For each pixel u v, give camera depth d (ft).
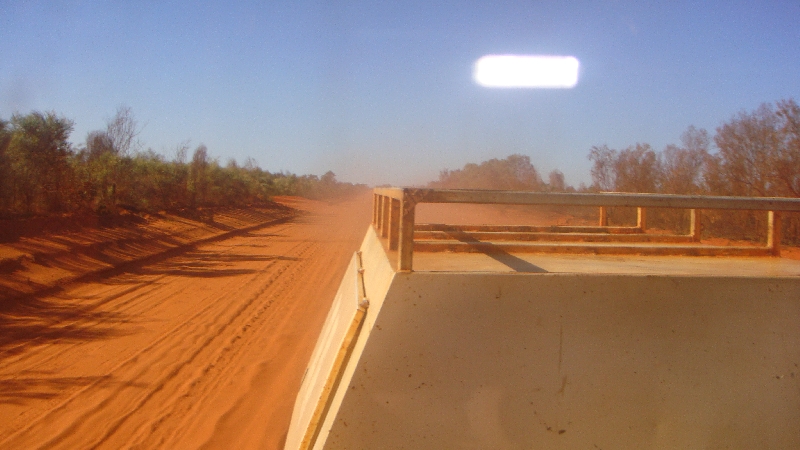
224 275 48.75
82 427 18.84
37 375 23.54
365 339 7.16
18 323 30.89
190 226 79.92
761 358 7.43
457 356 7.11
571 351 7.24
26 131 58.54
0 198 52.44
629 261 9.99
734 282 7.52
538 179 130.52
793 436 7.33
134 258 53.47
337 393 7.48
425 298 7.17
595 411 7.19
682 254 11.13
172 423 19.17
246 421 19.25
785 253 13.75
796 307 7.54
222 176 120.88
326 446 6.86
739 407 7.32
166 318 33.45
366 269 11.21
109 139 81.25
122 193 75.51
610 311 7.34
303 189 240.53
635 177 74.84
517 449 7.07
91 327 31.01
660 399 7.27
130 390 22.18
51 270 42.14
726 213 48.73
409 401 7.00
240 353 26.99
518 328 7.22
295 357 26.37
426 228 15.48
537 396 7.14
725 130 57.98
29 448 17.31
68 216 57.26
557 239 14.20
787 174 52.01
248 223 103.09
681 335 7.39
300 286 44.42
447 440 6.98
